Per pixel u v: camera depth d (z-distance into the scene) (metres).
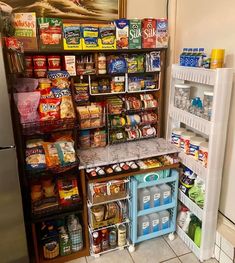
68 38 1.86
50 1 1.96
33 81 1.77
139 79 2.21
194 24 2.02
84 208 1.91
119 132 2.25
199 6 1.95
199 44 2.00
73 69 1.95
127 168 1.90
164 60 2.26
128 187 1.98
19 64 1.60
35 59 1.85
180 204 2.24
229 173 1.88
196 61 1.82
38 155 1.73
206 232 1.91
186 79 1.93
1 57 1.34
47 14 1.97
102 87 2.10
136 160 2.01
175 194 2.12
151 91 2.32
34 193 1.82
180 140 2.11
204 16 1.91
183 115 2.01
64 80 1.83
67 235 1.94
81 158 1.95
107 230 2.02
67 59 1.91
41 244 1.94
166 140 2.31
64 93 1.78
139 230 2.12
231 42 1.72
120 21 1.96
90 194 1.87
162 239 2.20
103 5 2.10
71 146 1.83
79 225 1.99
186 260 1.99
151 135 2.34
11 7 1.81
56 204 1.84
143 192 2.06
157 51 2.17
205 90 2.00
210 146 1.74
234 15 1.67
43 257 1.93
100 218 1.94
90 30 1.90
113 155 2.01
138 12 2.25
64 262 1.97
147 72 2.20
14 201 1.60
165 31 2.11
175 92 2.12
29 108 1.66
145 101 2.26
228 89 1.66
